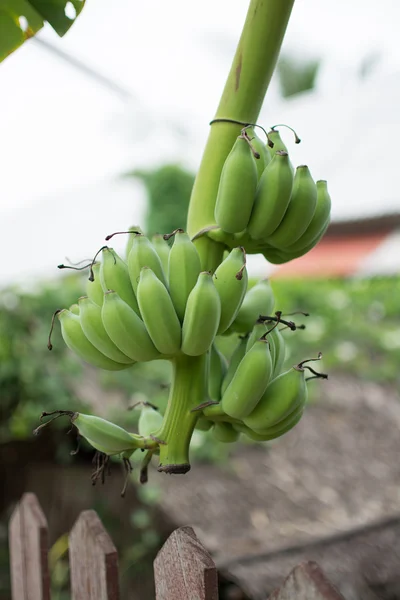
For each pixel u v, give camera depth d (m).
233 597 2.33
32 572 1.13
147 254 0.85
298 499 2.62
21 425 2.73
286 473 2.83
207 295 0.80
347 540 2.28
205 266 0.89
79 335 0.90
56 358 2.87
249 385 0.81
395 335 4.57
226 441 0.97
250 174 0.83
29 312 2.84
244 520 2.44
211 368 0.95
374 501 2.60
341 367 4.05
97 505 2.89
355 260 4.71
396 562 2.14
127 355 0.86
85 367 3.13
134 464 2.53
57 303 2.94
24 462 2.88
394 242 4.61
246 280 0.86
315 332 4.38
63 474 2.92
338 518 2.48
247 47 0.90
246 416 0.85
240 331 0.94
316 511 2.53
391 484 2.74
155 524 2.80
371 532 2.33
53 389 2.77
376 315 5.25
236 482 2.73
